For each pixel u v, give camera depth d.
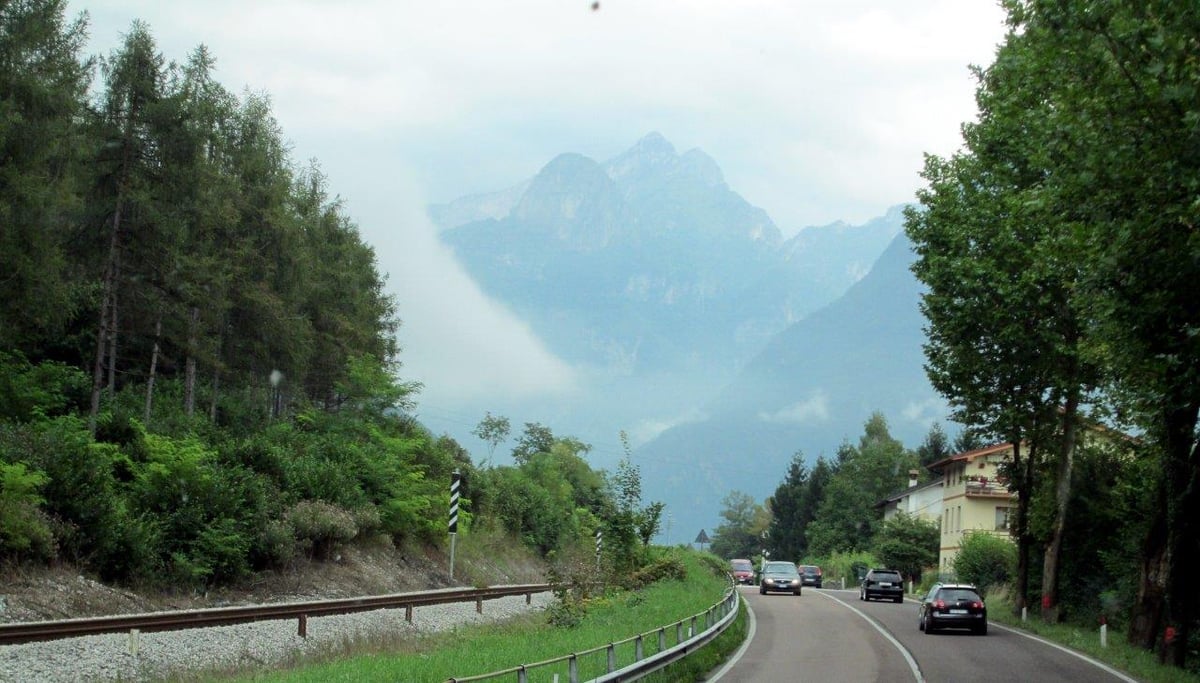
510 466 83.62
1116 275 18.84
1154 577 29.41
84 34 34.44
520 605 42.47
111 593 27.81
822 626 37.53
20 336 41.06
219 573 33.53
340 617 29.95
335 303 65.25
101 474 30.45
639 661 18.52
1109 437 40.03
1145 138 16.97
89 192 39.56
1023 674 23.92
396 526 48.19
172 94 40.19
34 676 17.88
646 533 45.72
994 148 34.47
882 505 120.44
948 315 38.88
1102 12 16.62
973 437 42.50
